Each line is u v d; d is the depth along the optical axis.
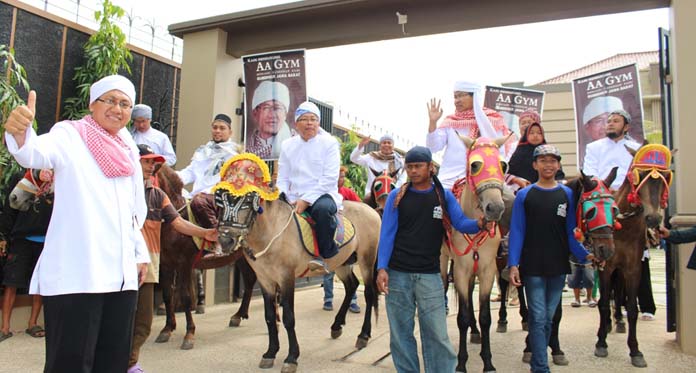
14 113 2.27
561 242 4.16
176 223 4.07
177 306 7.15
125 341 2.72
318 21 7.37
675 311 5.66
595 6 6.09
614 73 7.19
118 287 2.60
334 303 8.26
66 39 6.59
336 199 5.23
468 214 4.31
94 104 2.73
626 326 6.27
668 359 4.91
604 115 7.26
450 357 3.60
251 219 4.29
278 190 4.50
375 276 5.75
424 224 3.64
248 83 7.36
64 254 2.47
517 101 8.91
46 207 5.25
